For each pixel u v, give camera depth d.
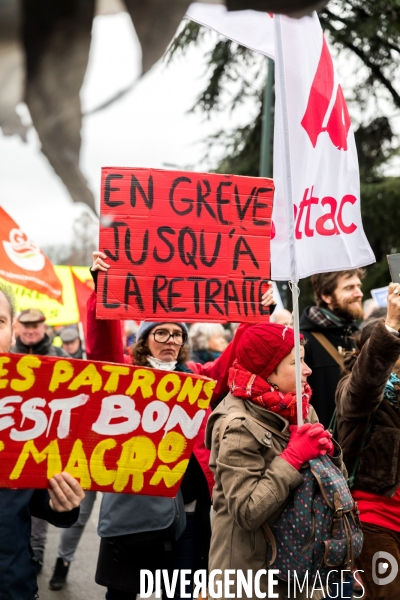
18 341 6.48
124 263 3.00
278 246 3.33
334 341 4.45
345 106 3.50
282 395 2.82
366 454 3.38
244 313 3.12
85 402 2.26
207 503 3.93
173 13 1.02
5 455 2.21
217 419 2.88
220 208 3.10
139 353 3.86
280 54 3.10
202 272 3.08
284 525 2.65
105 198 3.00
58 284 6.12
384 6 13.81
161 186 3.04
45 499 2.45
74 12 0.98
